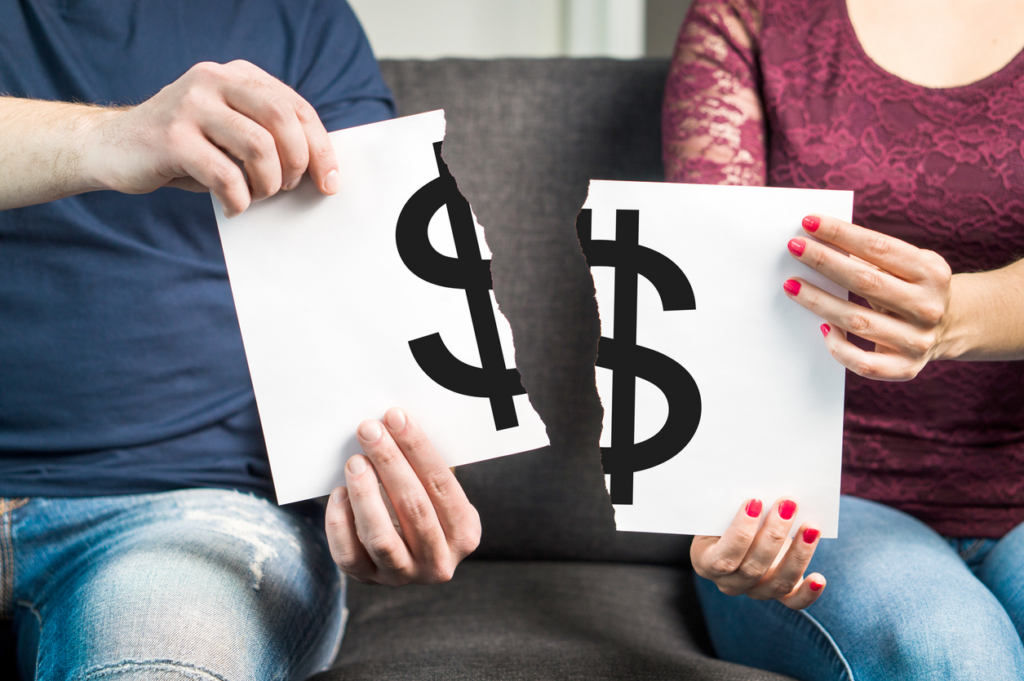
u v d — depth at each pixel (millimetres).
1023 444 784
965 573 669
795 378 588
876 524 741
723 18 869
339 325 570
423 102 969
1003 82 775
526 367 936
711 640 810
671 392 600
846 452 810
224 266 738
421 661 644
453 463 585
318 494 578
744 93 857
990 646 572
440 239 574
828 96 817
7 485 678
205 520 661
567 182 949
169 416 709
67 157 550
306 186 559
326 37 851
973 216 771
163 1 767
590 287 934
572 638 744
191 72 511
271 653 579
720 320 591
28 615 686
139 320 698
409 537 593
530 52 1771
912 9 814
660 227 589
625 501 610
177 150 505
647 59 987
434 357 579
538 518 935
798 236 576
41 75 727
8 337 677
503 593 867
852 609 647
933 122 783
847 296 571
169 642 514
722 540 593
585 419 932
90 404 691
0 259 674
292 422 571
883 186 788
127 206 706
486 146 955
